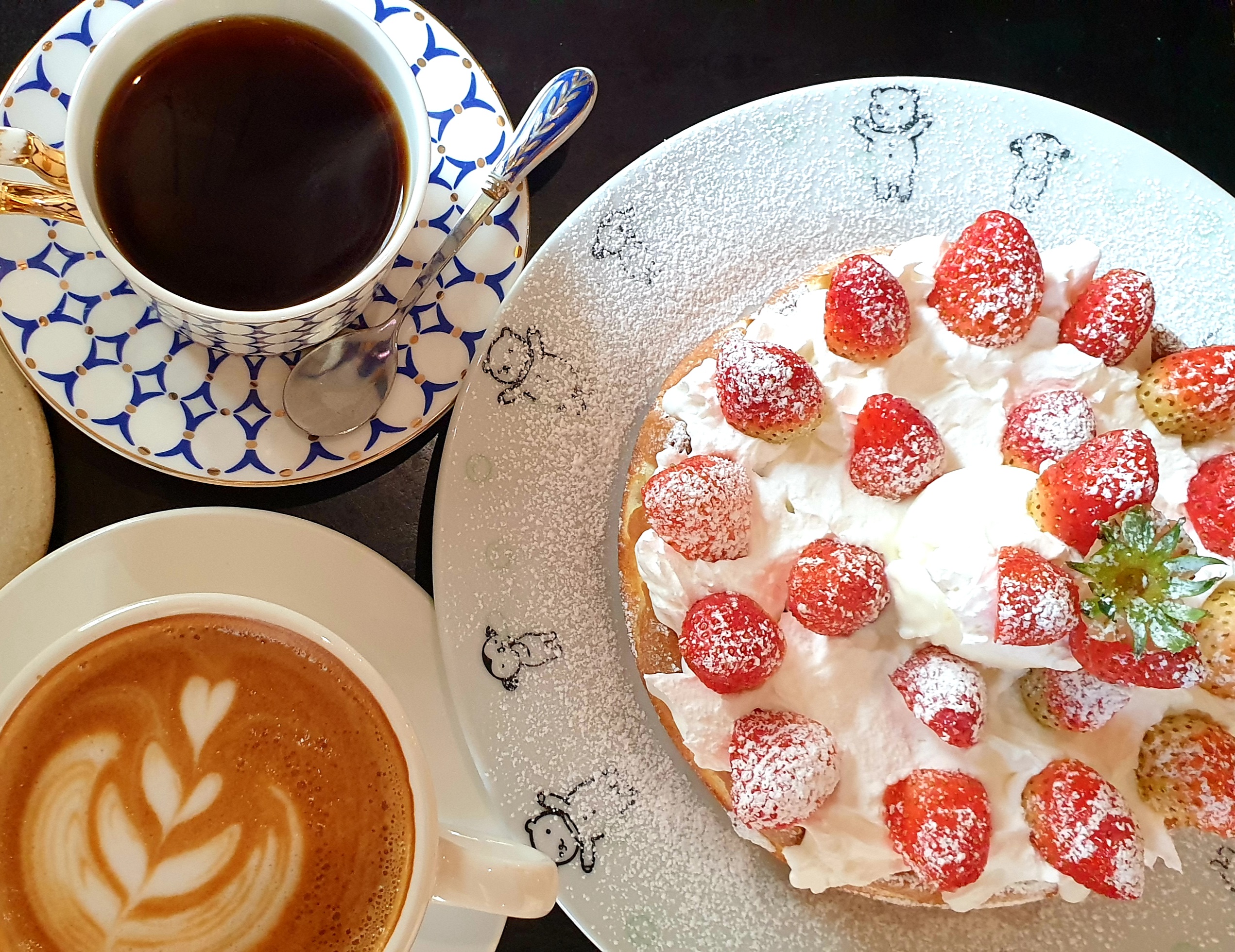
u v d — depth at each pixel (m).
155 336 0.32
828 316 0.31
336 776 0.29
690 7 0.37
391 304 0.34
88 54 0.32
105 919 0.28
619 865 0.34
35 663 0.27
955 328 0.32
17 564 0.32
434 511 0.33
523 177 0.34
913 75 0.38
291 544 0.31
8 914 0.27
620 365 0.35
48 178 0.28
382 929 0.28
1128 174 0.36
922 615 0.30
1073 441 0.30
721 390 0.31
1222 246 0.36
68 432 0.33
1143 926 0.35
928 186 0.37
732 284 0.36
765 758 0.30
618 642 0.35
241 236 0.30
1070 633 0.29
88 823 0.28
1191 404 0.31
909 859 0.30
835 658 0.31
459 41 0.35
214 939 0.28
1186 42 0.38
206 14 0.29
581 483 0.35
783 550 0.31
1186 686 0.28
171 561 0.30
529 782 0.33
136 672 0.28
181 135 0.30
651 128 0.37
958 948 0.34
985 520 0.30
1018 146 0.36
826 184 0.36
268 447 0.33
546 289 0.34
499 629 0.34
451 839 0.29
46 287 0.32
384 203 0.31
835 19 0.37
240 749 0.28
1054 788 0.30
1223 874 0.35
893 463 0.30
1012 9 0.38
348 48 0.30
